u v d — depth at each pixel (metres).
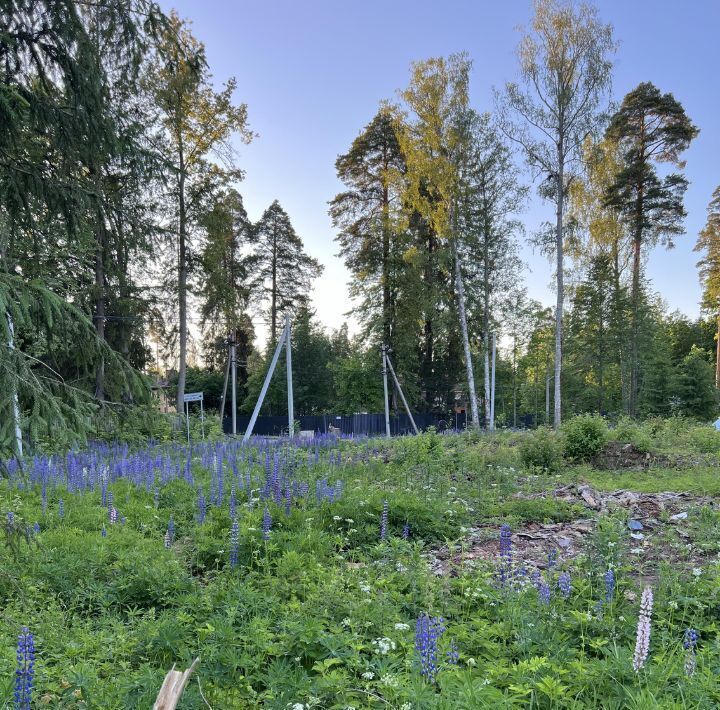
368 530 6.86
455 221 27.11
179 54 6.32
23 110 5.16
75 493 8.77
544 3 24.06
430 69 25.86
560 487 10.38
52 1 5.09
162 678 3.01
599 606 4.05
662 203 31.39
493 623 4.09
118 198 6.47
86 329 4.64
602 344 34.34
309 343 46.97
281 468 9.97
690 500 8.75
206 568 5.91
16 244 5.59
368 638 3.76
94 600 4.63
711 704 2.82
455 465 12.95
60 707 2.94
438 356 39.91
